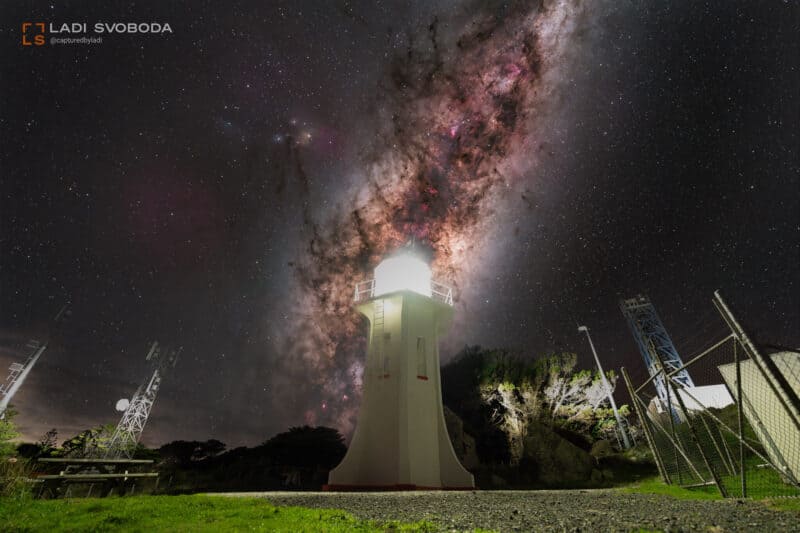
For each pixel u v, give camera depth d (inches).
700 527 252.5
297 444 1876.2
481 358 1950.1
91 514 363.6
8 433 500.1
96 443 1343.5
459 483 903.7
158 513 367.6
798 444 506.3
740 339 303.0
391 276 1085.1
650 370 1572.3
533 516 346.3
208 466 1828.2
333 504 477.1
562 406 1667.1
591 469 1355.8
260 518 337.7
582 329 1788.9
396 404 906.7
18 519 332.2
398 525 301.6
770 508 317.4
